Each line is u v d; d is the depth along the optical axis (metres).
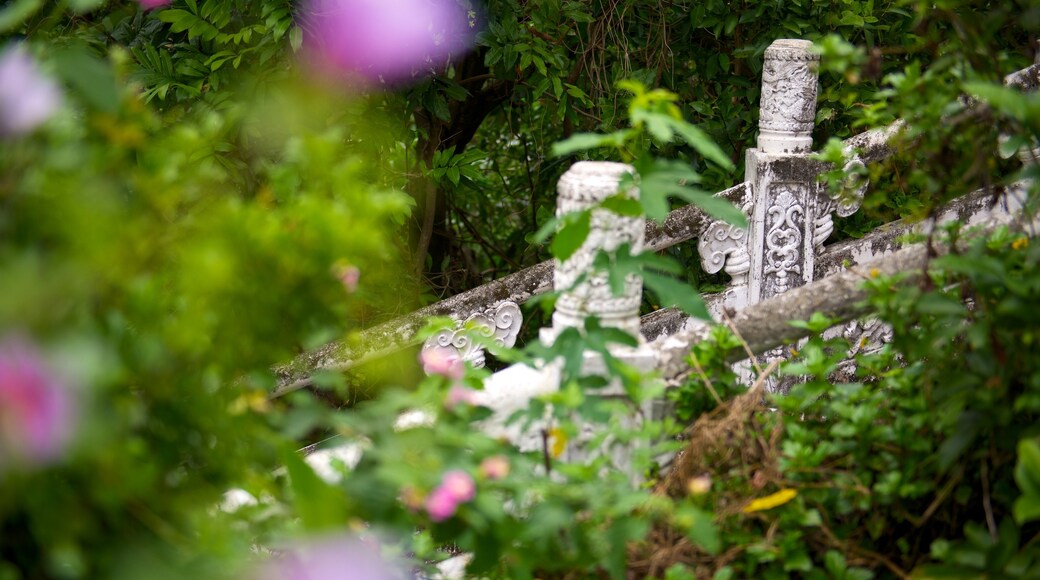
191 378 1.71
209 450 1.76
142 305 1.63
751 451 2.29
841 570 2.11
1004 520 2.01
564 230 2.22
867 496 2.20
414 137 4.71
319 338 1.83
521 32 4.44
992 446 2.14
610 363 2.21
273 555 2.27
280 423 1.92
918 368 2.33
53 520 1.48
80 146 1.71
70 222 1.56
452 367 2.23
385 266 4.47
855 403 2.40
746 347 2.45
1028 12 2.21
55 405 1.38
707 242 4.02
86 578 1.59
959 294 2.34
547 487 1.93
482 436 2.02
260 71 3.96
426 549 2.33
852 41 4.56
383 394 2.09
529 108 5.42
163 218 1.74
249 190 3.95
